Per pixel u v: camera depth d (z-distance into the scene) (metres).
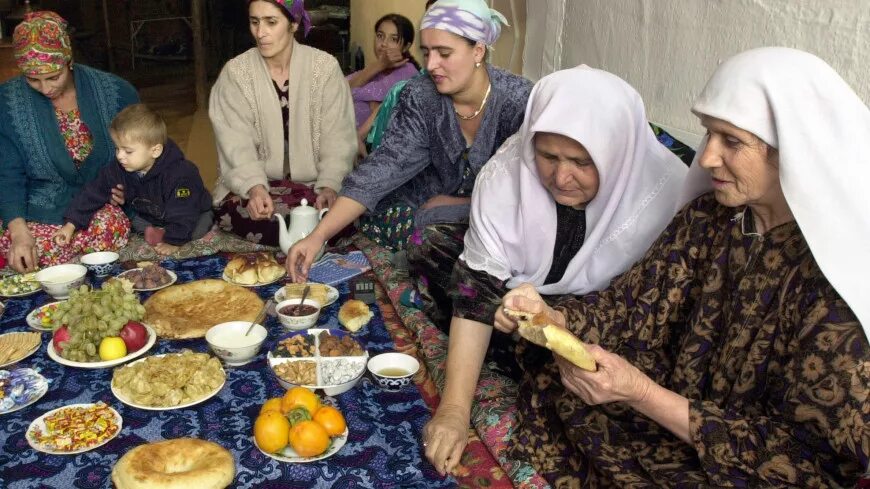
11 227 3.21
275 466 1.86
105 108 3.40
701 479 1.59
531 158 2.12
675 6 2.77
